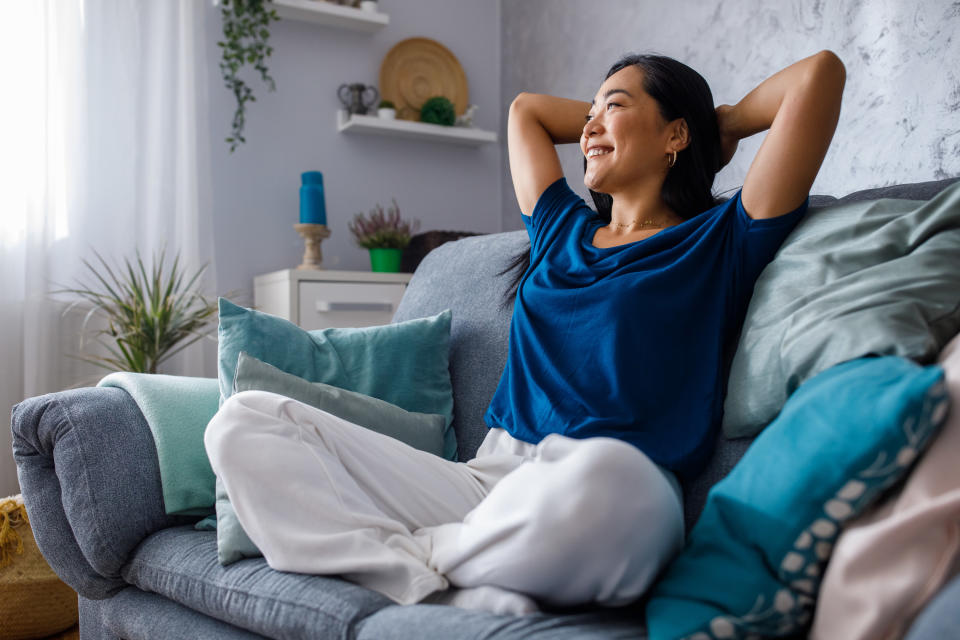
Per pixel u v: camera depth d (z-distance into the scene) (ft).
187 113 9.55
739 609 2.40
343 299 9.54
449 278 5.91
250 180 10.59
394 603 3.03
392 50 11.53
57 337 8.80
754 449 2.77
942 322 3.11
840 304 3.36
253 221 10.59
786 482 2.46
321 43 11.14
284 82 10.87
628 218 4.77
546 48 11.41
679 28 9.02
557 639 2.44
